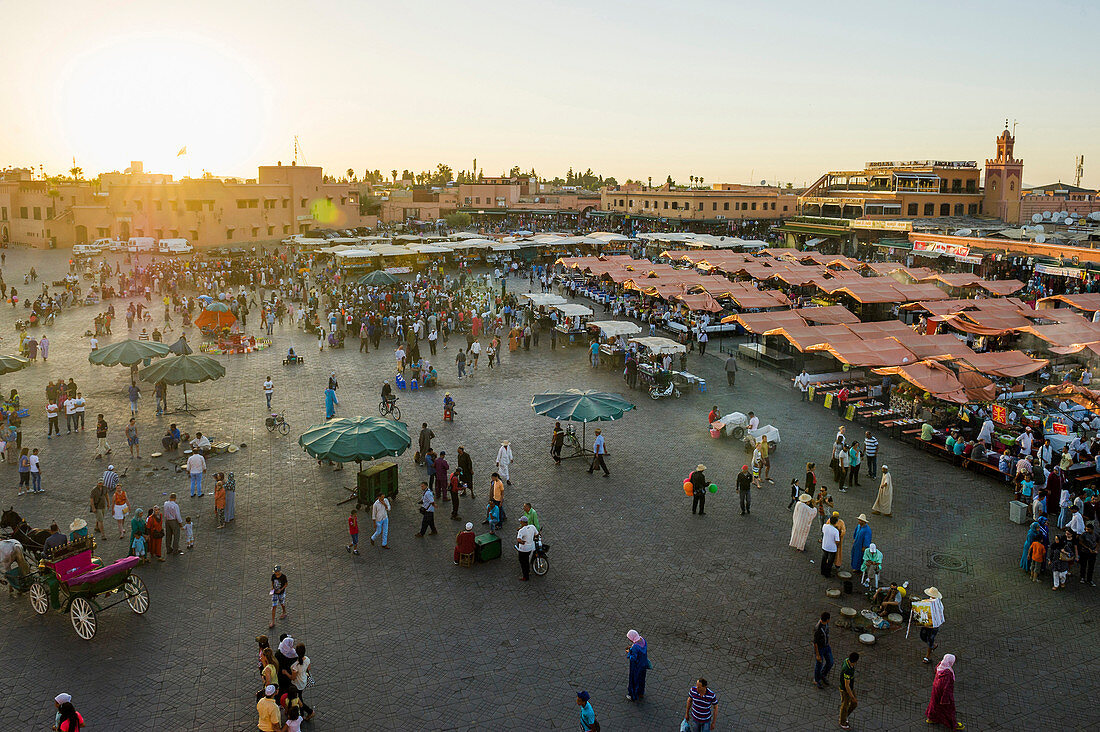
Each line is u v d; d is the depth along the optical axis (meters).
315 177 96.94
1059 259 53.84
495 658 14.15
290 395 31.25
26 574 15.60
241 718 12.48
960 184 89.44
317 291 58.75
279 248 88.50
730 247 76.31
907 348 31.86
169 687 13.23
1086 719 12.74
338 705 12.79
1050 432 25.72
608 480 22.80
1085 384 31.62
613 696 13.11
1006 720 12.69
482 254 78.94
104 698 12.90
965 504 21.34
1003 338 39.19
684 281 48.84
